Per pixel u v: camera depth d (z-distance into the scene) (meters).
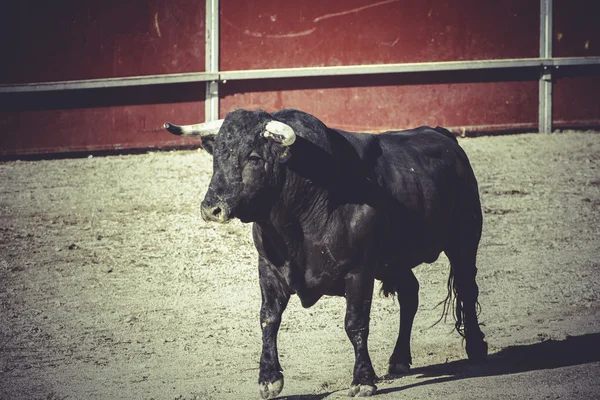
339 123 51.75
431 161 21.97
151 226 36.91
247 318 27.33
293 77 50.94
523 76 54.00
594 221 38.03
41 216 38.41
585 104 55.09
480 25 53.19
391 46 52.12
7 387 21.55
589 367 21.03
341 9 51.28
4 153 48.44
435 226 21.61
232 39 50.47
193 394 20.42
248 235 35.84
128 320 27.11
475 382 19.97
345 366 22.53
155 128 49.72
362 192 19.20
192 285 30.56
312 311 27.89
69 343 25.25
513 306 28.20
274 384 18.78
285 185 18.38
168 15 49.53
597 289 29.83
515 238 36.00
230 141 17.92
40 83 48.25
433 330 26.03
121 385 21.47
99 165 46.81
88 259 33.34
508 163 47.09
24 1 48.00
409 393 19.20
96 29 48.81
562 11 54.41
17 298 29.41
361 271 19.11
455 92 53.03
